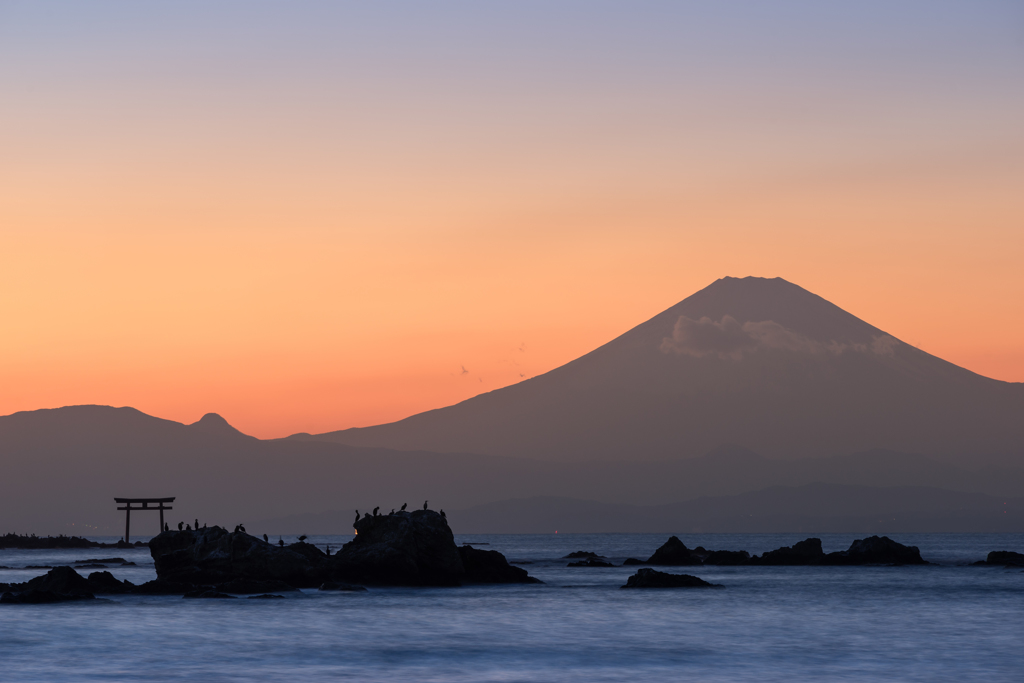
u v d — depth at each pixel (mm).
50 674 62969
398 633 81812
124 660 68188
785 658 69812
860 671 64562
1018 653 71938
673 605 105125
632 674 63469
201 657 69500
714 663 67812
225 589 110938
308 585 116938
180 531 118938
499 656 70688
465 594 116000
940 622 90438
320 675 62844
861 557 193625
